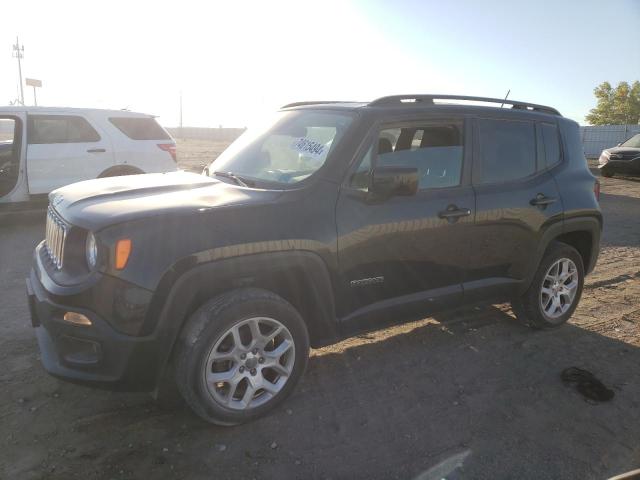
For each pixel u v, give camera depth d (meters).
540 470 2.79
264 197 3.18
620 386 3.71
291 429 3.07
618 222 10.05
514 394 3.56
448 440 3.02
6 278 5.73
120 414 3.17
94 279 2.70
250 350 3.04
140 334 2.71
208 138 74.06
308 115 3.93
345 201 3.31
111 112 8.79
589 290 5.81
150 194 3.22
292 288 3.31
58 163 8.15
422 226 3.57
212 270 2.84
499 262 4.09
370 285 3.46
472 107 4.05
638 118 53.78
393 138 3.61
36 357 3.85
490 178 4.03
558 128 4.63
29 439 2.90
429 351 4.16
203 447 2.89
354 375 3.74
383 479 2.69
